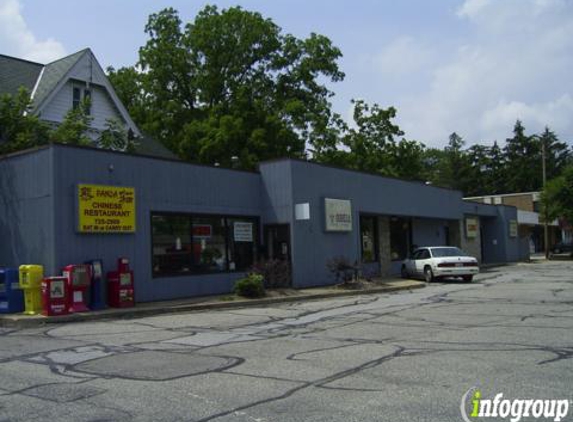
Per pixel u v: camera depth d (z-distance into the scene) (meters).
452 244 37.41
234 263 21.75
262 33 38.34
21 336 12.23
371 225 29.22
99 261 16.53
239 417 6.10
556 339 10.19
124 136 25.75
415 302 17.45
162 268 18.94
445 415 6.00
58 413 6.37
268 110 38.19
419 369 8.12
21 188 17.05
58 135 22.23
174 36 39.53
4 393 7.31
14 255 17.19
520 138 101.69
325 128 39.28
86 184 16.77
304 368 8.40
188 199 19.97
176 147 37.28
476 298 17.98
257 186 23.06
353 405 6.43
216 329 12.73
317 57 40.00
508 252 44.00
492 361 8.52
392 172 46.91
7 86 24.91
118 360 9.25
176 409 6.44
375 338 10.94
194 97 40.06
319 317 14.55
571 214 47.53
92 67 26.86
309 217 22.45
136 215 18.12
